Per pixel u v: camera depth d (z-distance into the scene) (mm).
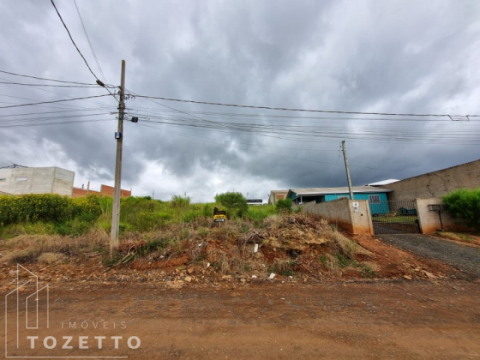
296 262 6277
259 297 4336
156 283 5102
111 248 6422
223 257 6246
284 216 9172
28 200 10586
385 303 4070
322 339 2779
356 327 3121
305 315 3514
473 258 6914
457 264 6445
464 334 2969
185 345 2602
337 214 10742
